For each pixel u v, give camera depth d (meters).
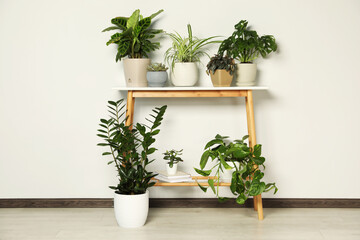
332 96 2.96
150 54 2.95
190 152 3.00
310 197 2.99
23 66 2.95
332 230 2.54
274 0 2.91
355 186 2.98
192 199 2.99
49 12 2.92
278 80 2.95
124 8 2.92
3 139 2.98
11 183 2.99
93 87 2.96
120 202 2.54
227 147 2.66
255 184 2.59
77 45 2.94
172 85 2.95
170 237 2.42
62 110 2.97
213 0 2.91
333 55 2.93
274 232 2.50
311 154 2.98
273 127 2.98
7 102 2.96
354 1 2.90
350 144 2.97
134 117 2.99
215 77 2.74
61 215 2.82
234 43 2.74
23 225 2.62
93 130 2.98
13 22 2.93
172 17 2.92
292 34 2.93
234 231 2.52
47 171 2.99
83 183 3.00
